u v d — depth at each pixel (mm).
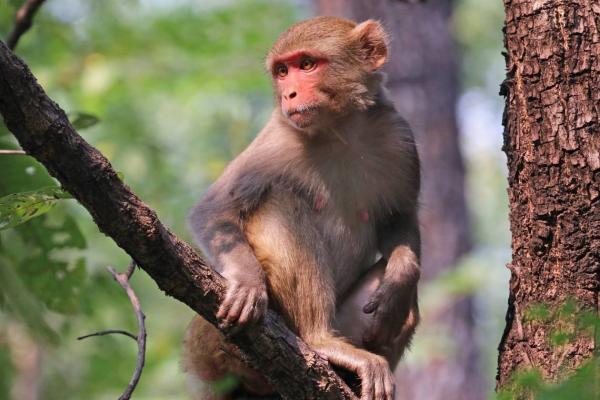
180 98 29406
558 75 9359
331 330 11375
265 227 11617
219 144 31984
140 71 28188
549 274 9367
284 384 9648
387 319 11453
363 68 12695
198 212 11898
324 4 22844
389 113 12844
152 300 28672
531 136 9477
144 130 29453
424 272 24859
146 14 28609
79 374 21484
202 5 28984
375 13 23359
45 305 12727
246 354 9617
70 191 8266
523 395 8344
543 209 9391
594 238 9180
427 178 24797
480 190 49969
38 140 7938
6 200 8922
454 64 25078
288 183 12320
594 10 9359
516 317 9594
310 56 12547
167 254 8742
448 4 25297
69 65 26266
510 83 9727
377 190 12555
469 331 24891
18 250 12680
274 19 30375
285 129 12492
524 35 9562
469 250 25047
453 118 25031
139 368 8969
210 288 9234
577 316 8961
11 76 7680
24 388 21781
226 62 28578
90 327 18609
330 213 12430
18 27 13172
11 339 18781
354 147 12406
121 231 8406
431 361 24188
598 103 9258
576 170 9250
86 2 28672
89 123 11656
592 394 6832
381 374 10688
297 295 11352
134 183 27859
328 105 12375
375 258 13055
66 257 19109
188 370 11898
